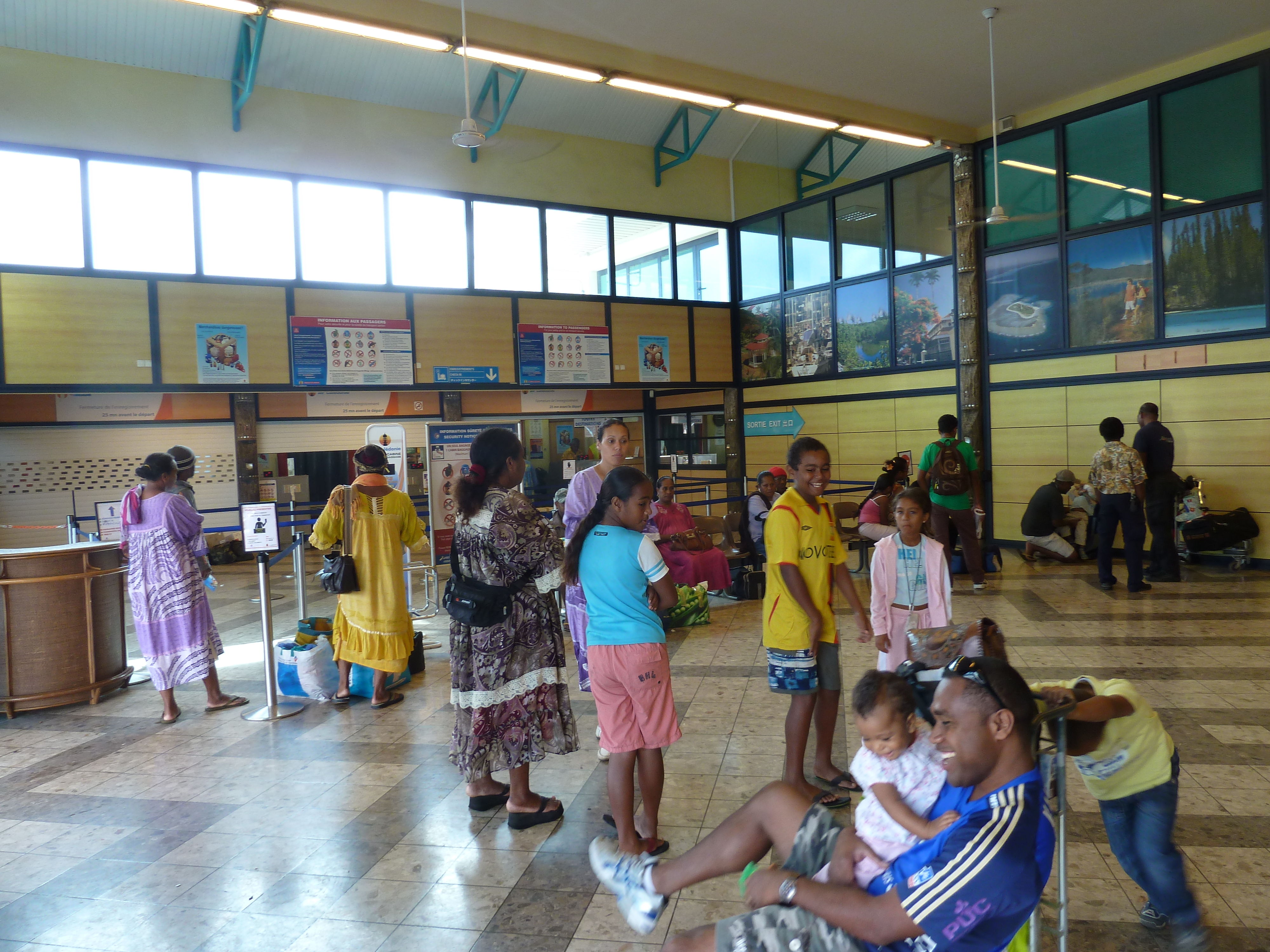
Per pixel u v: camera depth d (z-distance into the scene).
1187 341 8.78
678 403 14.55
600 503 3.12
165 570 4.93
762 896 1.85
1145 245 9.08
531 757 3.43
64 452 10.91
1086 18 7.51
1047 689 2.08
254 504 4.99
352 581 4.90
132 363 9.66
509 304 11.83
